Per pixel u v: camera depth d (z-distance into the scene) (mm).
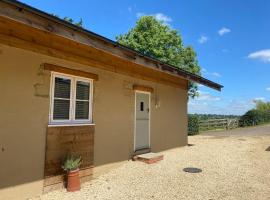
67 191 5273
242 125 26234
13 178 4625
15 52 4766
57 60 5566
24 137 4844
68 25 4379
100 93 6754
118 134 7363
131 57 6266
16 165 4684
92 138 6398
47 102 5328
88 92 6441
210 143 12523
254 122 26484
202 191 5320
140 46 20578
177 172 6738
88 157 6230
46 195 5035
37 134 5078
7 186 4527
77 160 5465
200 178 6227
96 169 6469
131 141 7938
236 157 8789
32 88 5039
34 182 4965
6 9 3496
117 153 7281
